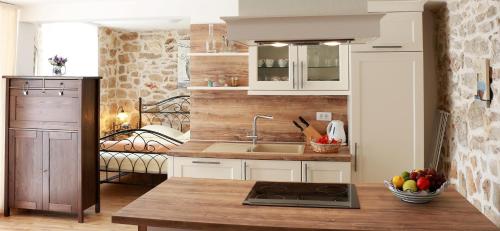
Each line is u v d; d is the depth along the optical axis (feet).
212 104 13.99
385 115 11.50
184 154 11.69
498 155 8.16
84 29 20.56
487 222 5.83
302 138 13.58
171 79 22.22
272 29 6.10
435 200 6.95
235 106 13.88
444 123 11.96
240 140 13.89
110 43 22.24
